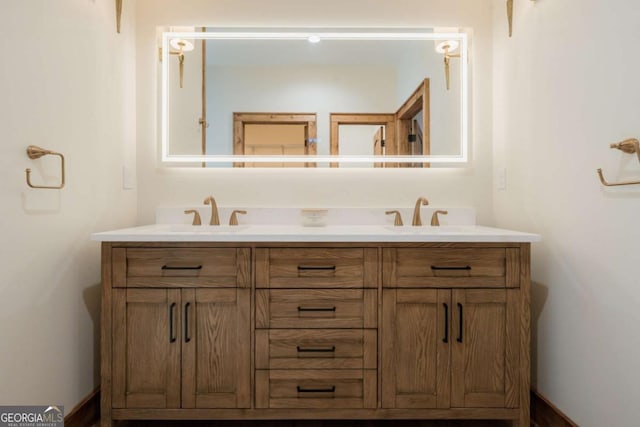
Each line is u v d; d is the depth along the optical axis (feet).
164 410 4.43
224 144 6.31
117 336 4.41
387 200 6.23
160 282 4.41
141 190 6.15
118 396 4.41
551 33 4.69
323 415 4.46
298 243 4.44
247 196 6.20
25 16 3.74
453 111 6.30
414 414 4.46
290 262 4.44
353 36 6.26
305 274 4.44
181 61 6.23
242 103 6.33
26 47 3.76
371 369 4.45
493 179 6.22
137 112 6.14
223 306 4.45
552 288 4.72
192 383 4.42
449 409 4.45
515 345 4.43
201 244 4.42
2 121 3.47
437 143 6.32
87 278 4.87
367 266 4.43
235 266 4.42
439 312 4.45
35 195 3.91
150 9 6.15
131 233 4.48
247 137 6.32
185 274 4.41
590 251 4.04
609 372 3.78
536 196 5.03
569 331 4.40
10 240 3.58
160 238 4.33
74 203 4.57
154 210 6.15
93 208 4.98
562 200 4.50
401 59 6.35
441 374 4.44
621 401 3.63
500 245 4.44
